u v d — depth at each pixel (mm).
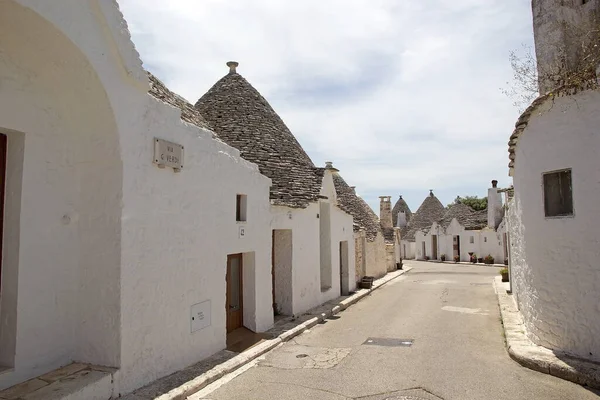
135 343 5582
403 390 5863
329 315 11906
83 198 5598
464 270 28609
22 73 4895
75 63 4980
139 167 5762
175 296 6398
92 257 5516
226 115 12188
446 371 6676
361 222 20938
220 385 6105
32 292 5051
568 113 6840
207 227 7262
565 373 6188
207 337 7180
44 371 5160
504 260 32938
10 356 4855
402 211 51938
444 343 8477
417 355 7617
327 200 13867
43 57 4855
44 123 5203
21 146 4988
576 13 7812
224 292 7723
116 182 5473
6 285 4934
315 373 6660
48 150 5258
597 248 6453
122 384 5320
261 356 7660
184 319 6590
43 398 4461
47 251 5238
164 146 6172
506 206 14648
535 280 7488
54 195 5328
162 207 6184
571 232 6785
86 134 5562
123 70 5473
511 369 6719
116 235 5422
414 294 16469
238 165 8414
